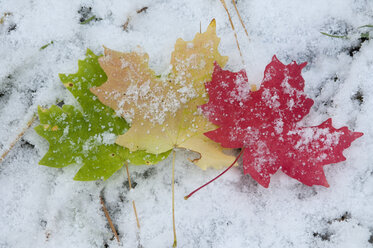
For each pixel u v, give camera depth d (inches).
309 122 16.8
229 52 17.1
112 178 16.8
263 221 16.6
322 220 16.5
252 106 16.2
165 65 17.1
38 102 17.0
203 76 16.3
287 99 16.2
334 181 16.6
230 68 17.1
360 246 16.3
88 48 16.7
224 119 16.1
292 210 16.6
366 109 16.7
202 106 16.1
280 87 16.1
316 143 16.1
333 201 16.5
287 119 16.2
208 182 16.3
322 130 16.1
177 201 16.7
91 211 16.7
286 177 16.6
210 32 16.2
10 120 17.0
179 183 16.8
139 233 16.6
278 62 16.1
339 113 16.7
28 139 17.0
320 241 16.4
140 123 16.2
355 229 16.4
